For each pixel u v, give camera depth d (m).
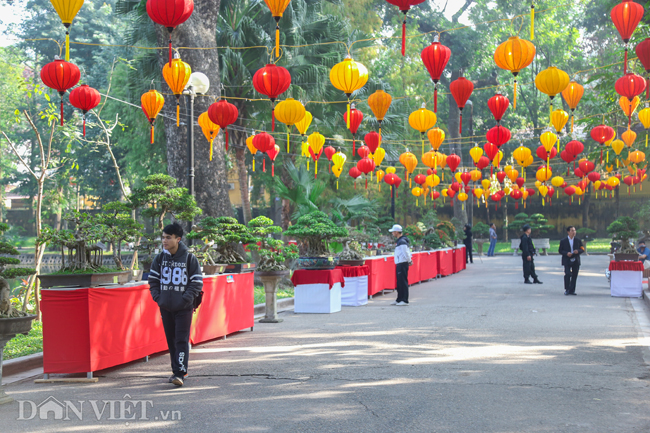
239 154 23.88
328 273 12.71
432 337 9.24
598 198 47.84
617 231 15.54
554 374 6.62
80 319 6.73
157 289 6.55
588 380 6.34
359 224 21.09
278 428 4.82
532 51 8.91
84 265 7.42
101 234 7.50
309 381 6.45
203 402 5.68
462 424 4.84
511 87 44.41
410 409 5.29
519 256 37.28
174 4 7.58
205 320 8.98
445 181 40.53
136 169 29.59
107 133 15.01
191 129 12.64
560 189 48.16
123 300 7.33
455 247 24.88
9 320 5.78
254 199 40.12
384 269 16.83
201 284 6.57
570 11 41.62
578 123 22.75
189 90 12.34
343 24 24.62
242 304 10.20
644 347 8.26
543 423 4.86
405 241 14.12
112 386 6.44
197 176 16.16
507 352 7.93
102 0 49.53
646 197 46.16
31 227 53.34
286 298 14.60
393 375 6.64
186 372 6.51
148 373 7.07
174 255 6.59
